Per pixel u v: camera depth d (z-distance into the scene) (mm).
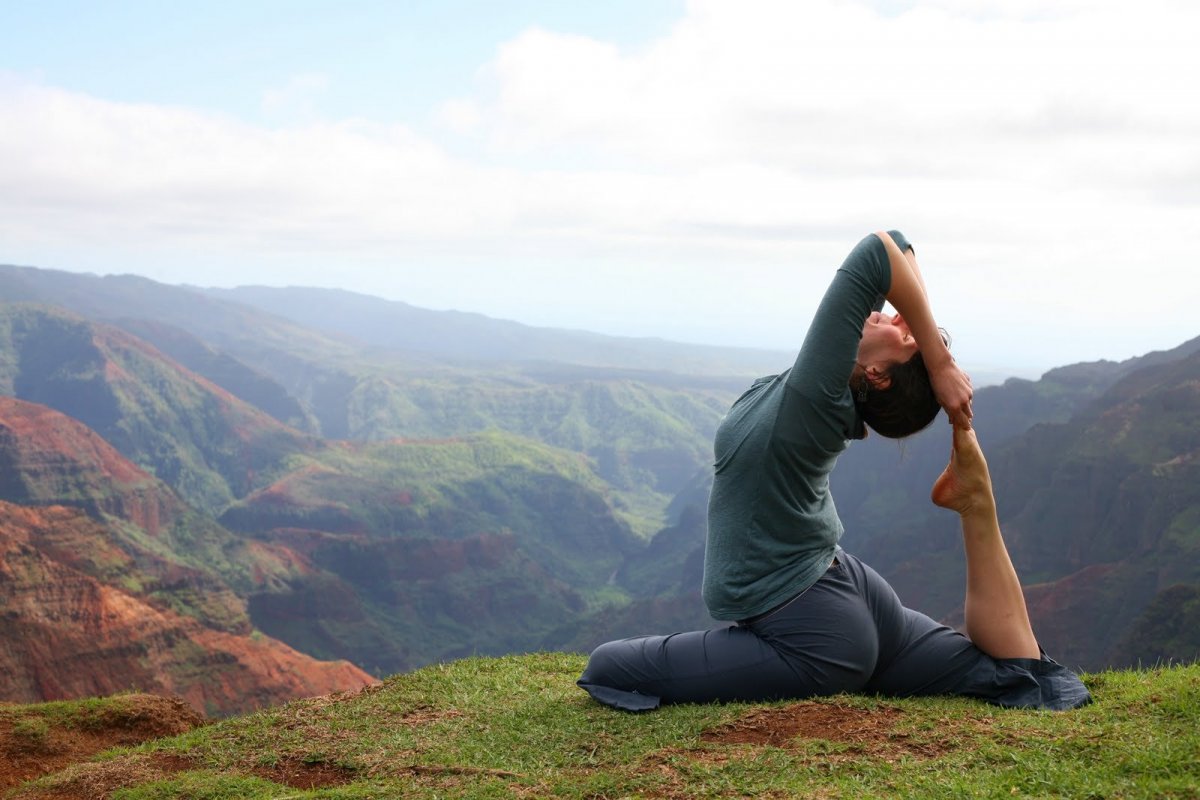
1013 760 4793
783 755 5141
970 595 6035
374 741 6297
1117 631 85812
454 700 7316
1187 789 4113
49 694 91562
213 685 104250
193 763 6375
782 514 5684
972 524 5953
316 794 5324
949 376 5480
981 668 5961
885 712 5605
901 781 4660
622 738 5730
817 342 5457
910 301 5426
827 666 5707
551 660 8992
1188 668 6219
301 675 113000
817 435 5500
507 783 5258
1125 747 4699
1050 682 5871
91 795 6004
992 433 157125
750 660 5832
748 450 5656
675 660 6047
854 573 5973
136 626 103250
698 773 5031
